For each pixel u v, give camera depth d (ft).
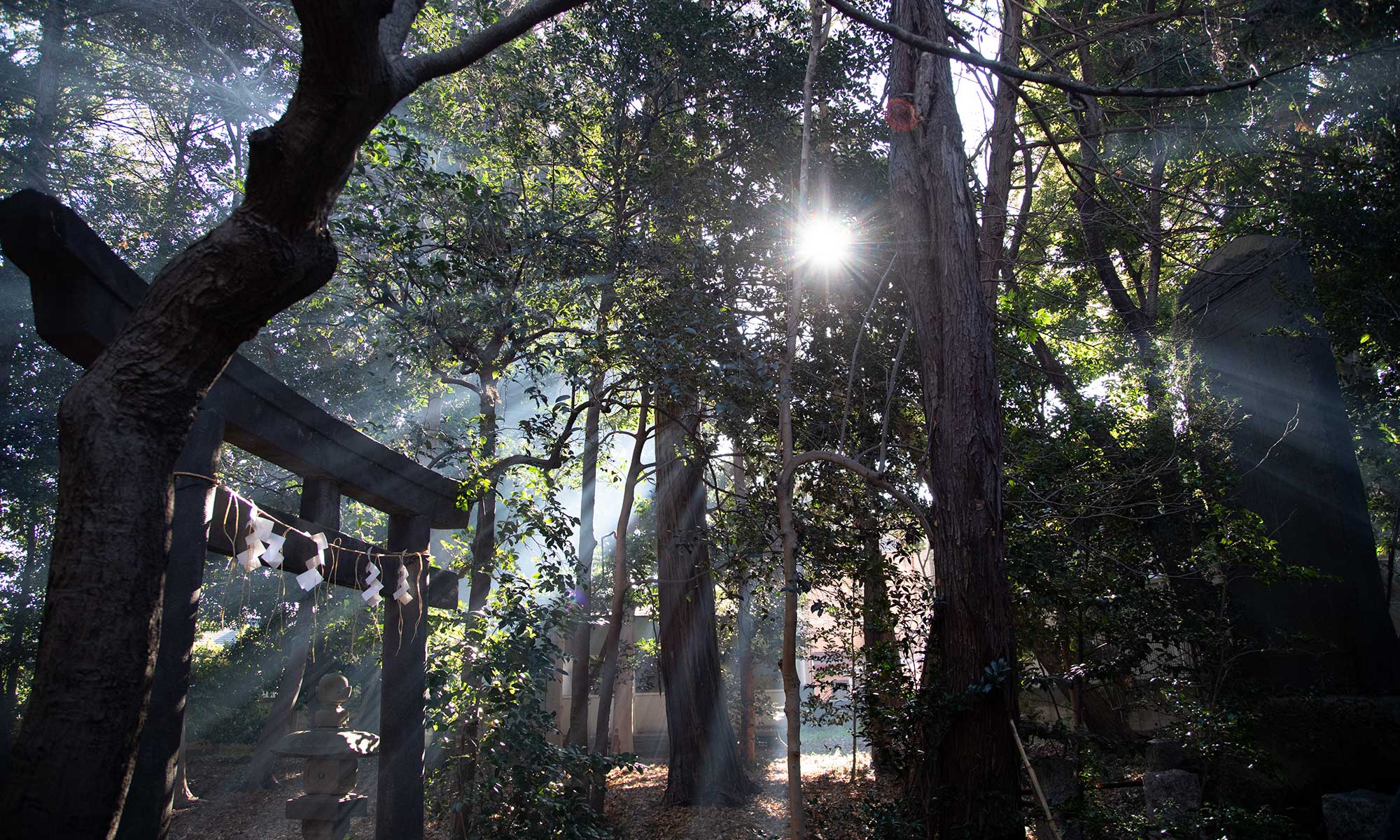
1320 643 28.53
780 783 46.52
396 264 27.14
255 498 44.91
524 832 19.67
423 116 37.47
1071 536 29.66
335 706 21.67
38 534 47.39
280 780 50.08
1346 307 30.25
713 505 47.98
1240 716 24.18
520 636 21.84
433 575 22.20
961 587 21.98
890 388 24.00
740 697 56.90
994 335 32.73
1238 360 33.01
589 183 34.78
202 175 48.83
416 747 19.77
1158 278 44.27
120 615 8.79
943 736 21.03
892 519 31.68
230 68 47.39
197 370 9.64
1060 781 24.12
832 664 28.99
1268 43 22.70
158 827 11.81
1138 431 32.22
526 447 34.78
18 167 40.88
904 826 19.94
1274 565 27.40
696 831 36.65
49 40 41.52
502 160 35.42
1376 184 28.84
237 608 46.88
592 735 59.57
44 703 8.42
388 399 50.44
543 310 28.45
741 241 31.73
